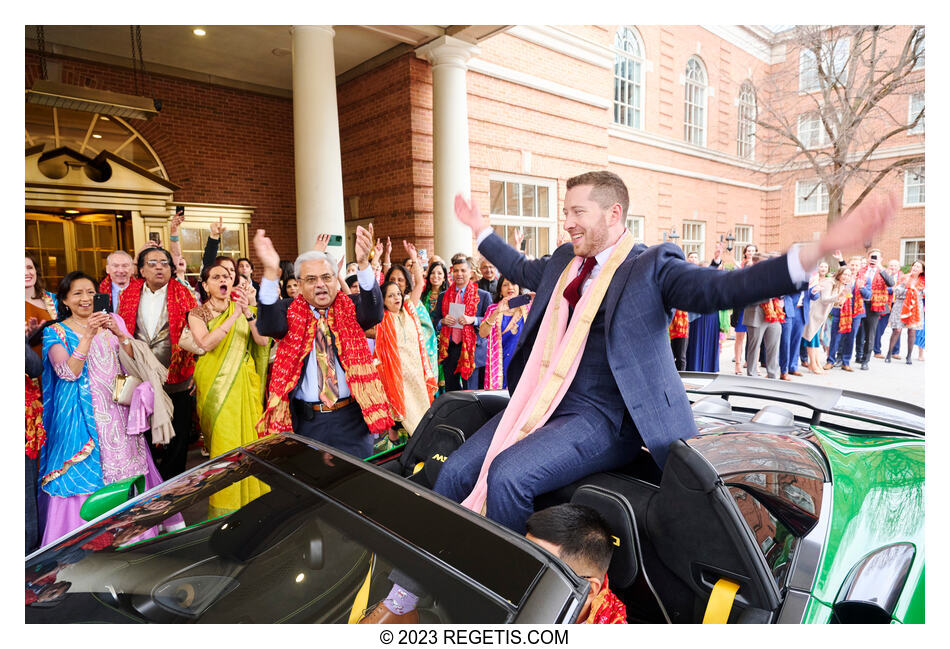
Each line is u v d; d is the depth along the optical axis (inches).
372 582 39.0
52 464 93.4
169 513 47.7
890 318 318.7
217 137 343.9
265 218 366.0
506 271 88.7
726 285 57.6
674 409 65.4
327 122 245.8
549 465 63.0
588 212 68.0
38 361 88.2
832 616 46.0
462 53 289.7
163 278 124.9
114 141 307.6
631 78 547.2
